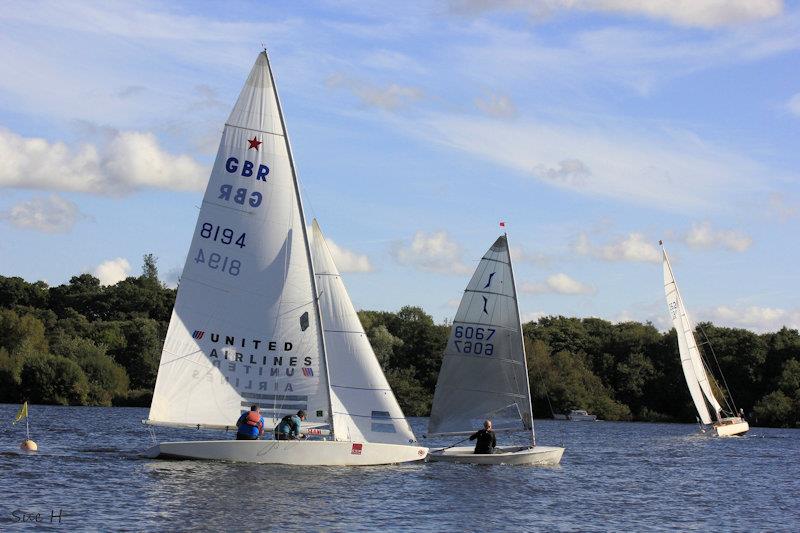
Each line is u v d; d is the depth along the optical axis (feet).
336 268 113.80
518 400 130.11
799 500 106.32
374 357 113.19
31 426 186.29
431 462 123.13
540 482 111.86
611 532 80.64
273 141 107.14
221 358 105.29
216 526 74.84
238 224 106.01
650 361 407.85
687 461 159.12
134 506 81.30
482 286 130.41
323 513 81.87
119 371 353.31
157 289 542.98
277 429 106.42
